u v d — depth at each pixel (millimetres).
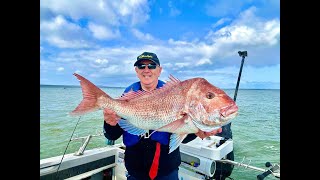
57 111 12609
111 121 2025
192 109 1823
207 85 1828
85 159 3119
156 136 2287
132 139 2322
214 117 1773
